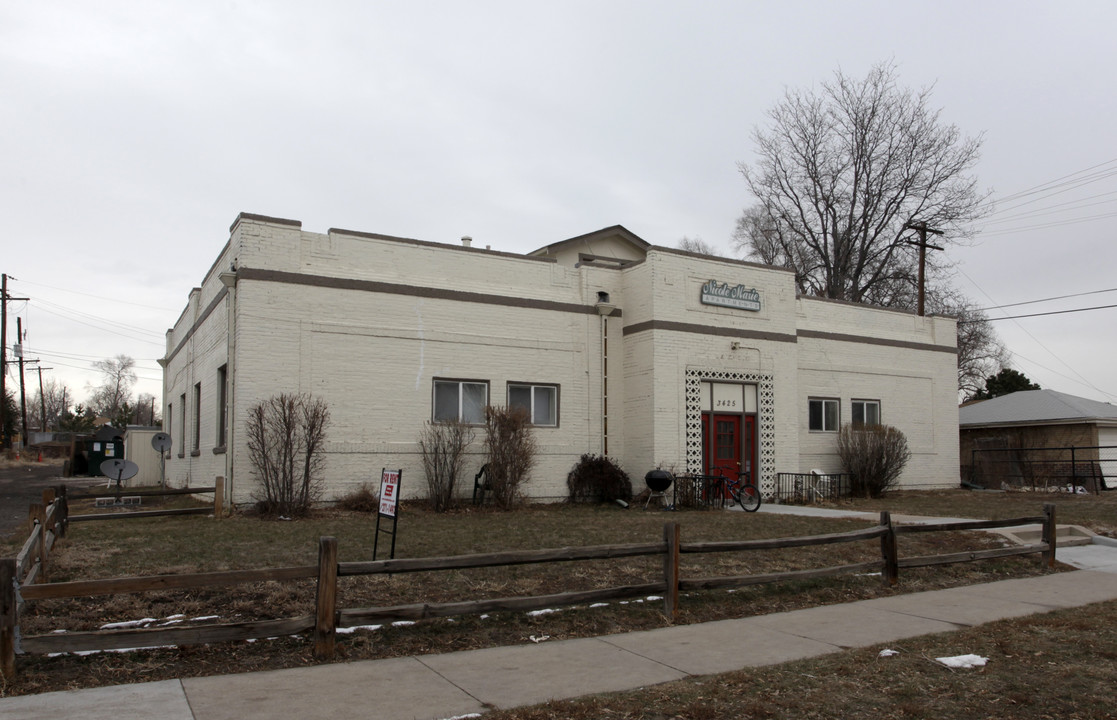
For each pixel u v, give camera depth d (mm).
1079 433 29984
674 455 20766
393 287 18547
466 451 18922
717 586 9273
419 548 11703
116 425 76500
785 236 46125
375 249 18516
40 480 35062
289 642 7406
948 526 11703
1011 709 5969
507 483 18625
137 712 5707
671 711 5926
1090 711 5902
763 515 17766
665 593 8961
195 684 6391
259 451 16500
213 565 9930
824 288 44562
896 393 27438
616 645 7898
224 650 7156
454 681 6637
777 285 23266
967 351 49625
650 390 20750
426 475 18500
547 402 20656
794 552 12266
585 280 21328
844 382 26156
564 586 9711
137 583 6539
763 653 7629
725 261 22250
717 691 6395
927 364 28359
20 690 6082
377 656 7332
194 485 21891
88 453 39375
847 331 26500
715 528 14906
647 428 20766
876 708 6016
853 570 10539
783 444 22812
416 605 7449
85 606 7926
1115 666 7031
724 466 21719
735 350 22125
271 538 12336
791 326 23422
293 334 17328
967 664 7090
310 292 17594
